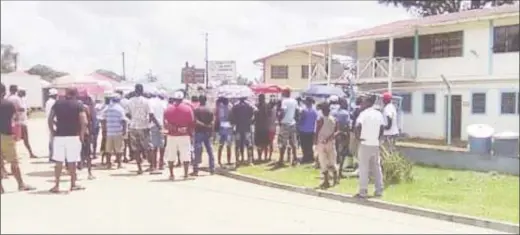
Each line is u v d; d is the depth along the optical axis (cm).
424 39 3266
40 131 3688
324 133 1459
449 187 1530
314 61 4581
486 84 2969
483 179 1675
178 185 1490
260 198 1332
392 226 1060
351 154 1672
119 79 5203
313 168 1798
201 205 1209
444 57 3156
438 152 1975
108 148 1780
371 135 1321
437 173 1789
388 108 1661
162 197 1294
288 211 1177
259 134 1917
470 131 2156
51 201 1211
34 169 1747
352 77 3450
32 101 6869
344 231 995
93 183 1482
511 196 1392
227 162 1919
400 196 1363
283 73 5319
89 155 1582
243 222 1045
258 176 1634
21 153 2197
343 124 1628
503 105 2892
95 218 1044
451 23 3006
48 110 1900
